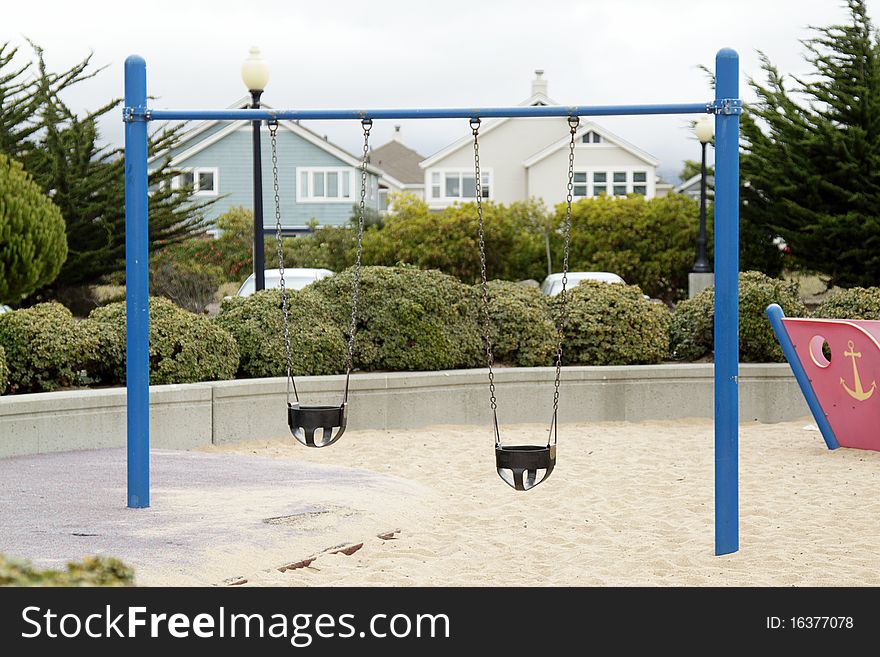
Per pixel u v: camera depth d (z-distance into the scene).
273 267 37.41
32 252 18.22
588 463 10.35
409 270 13.23
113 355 11.38
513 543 7.35
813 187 28.58
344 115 7.84
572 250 36.31
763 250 30.39
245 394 11.40
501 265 37.06
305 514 7.62
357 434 11.93
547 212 38.34
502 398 12.77
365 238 37.44
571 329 13.41
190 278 33.66
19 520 7.30
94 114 32.81
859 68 29.12
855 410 10.78
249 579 6.29
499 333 13.26
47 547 6.58
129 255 7.77
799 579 6.45
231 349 11.99
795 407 13.17
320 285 13.23
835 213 28.95
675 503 8.61
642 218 35.50
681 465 10.27
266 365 12.16
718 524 7.05
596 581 6.39
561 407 12.90
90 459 9.66
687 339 13.98
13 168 18.81
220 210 51.91
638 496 8.91
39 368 11.01
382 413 12.24
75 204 31.69
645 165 52.91
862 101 28.61
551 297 13.92
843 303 13.57
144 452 7.75
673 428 12.59
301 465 9.56
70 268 31.62
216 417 11.20
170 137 34.31
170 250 34.66
